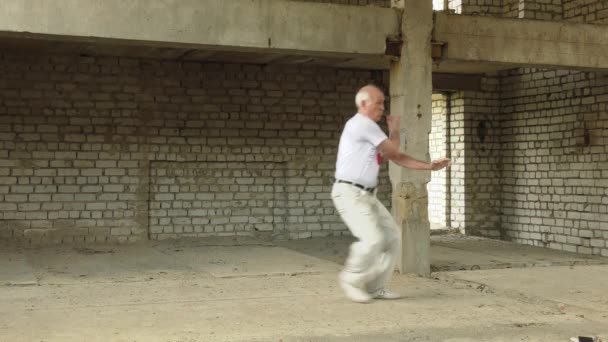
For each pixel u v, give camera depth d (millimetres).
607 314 5691
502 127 12031
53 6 6594
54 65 10047
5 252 9227
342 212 5742
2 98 9836
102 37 6754
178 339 4695
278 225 11117
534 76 11305
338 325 5141
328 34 7469
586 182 10266
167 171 10633
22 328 4961
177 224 10664
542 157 11156
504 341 4766
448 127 12211
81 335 4770
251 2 7215
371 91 5754
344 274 5965
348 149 5691
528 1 11180
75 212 10141
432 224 12547
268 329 5000
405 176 7715
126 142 10352
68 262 8422
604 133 9938
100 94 10234
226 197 10883
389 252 5973
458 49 7910
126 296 6270
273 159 11039
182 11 6984
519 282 7211
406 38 7723
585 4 10680
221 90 10797
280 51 7461
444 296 6344
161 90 10516
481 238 11602
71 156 10125
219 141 10789
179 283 6992
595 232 10094
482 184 11977
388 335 4867
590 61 8398
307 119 11203
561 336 4922
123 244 10203
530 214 11391
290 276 7492
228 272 7695
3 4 6453
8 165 9875
